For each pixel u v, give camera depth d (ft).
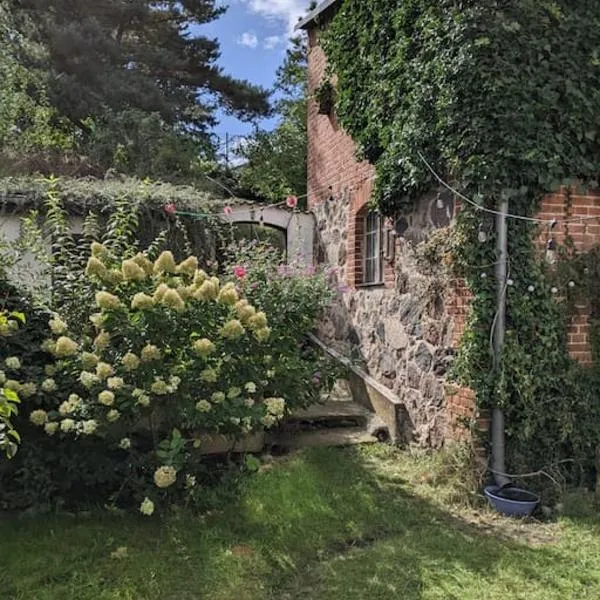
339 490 14.89
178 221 24.91
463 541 12.56
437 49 16.61
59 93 52.16
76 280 14.98
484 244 15.69
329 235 29.14
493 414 15.57
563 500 14.52
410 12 18.47
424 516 13.88
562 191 16.31
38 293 14.78
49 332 14.21
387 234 22.06
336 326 27.07
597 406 16.35
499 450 15.47
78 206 24.12
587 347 16.56
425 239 18.88
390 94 19.61
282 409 14.71
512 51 15.44
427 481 15.88
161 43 64.39
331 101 28.35
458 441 16.37
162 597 10.36
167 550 11.96
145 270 14.12
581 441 16.07
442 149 16.53
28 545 11.92
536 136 15.56
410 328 19.93
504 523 13.71
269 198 55.21
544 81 15.75
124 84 54.95
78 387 13.71
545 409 15.78
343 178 27.25
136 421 13.56
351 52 23.12
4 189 23.90
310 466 16.29
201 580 10.91
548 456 15.96
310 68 32.32
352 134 23.17
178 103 61.52
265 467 16.29
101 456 13.92
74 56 54.65
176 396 13.53
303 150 57.21
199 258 25.44
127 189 25.31
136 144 50.01
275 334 16.78
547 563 11.60
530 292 15.76
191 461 13.91
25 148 45.01
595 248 16.53
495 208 15.64
